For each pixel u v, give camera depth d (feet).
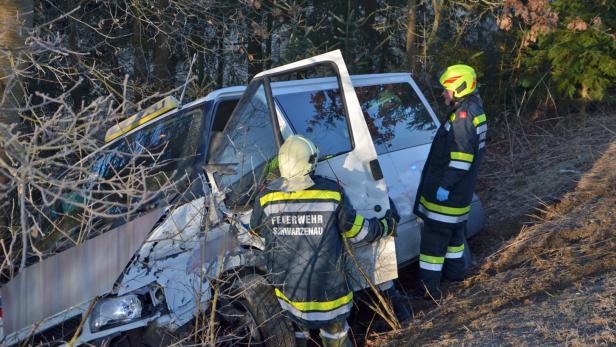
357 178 13.47
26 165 8.67
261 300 12.51
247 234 12.79
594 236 16.63
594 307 12.24
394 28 37.24
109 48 31.22
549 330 11.69
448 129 15.26
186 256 12.08
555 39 28.86
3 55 15.55
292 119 14.35
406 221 16.12
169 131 15.52
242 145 13.84
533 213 19.93
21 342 10.91
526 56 30.42
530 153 25.72
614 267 14.53
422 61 31.24
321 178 12.05
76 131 10.03
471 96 15.17
